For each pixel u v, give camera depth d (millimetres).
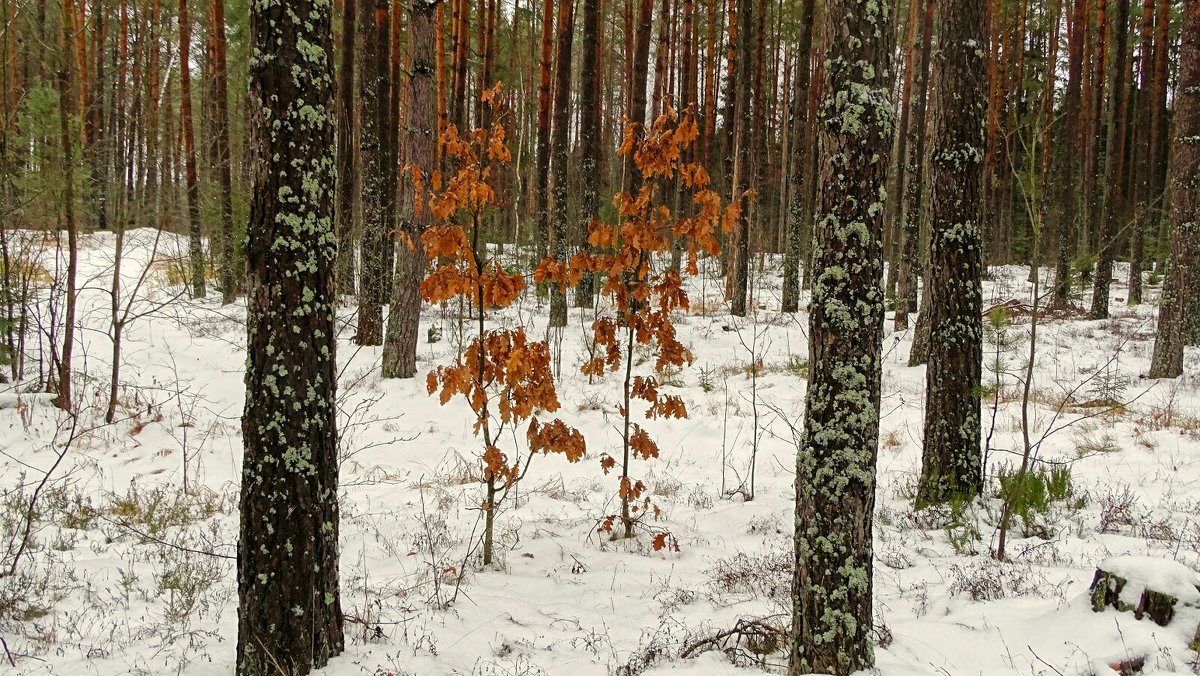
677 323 17406
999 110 21016
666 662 3957
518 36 24656
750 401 11648
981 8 6359
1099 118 20250
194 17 18797
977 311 6605
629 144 5977
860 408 3424
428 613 4656
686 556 6090
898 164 19109
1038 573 4867
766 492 8180
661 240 6070
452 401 11781
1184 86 10930
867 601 3488
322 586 3697
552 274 5949
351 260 17688
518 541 6383
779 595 4910
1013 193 24469
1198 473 7270
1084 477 7469
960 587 4723
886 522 6520
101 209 15195
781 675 3699
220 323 16703
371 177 14148
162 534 6457
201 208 17844
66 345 10680
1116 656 3430
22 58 11758
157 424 10578
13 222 10805
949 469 6648
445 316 17344
